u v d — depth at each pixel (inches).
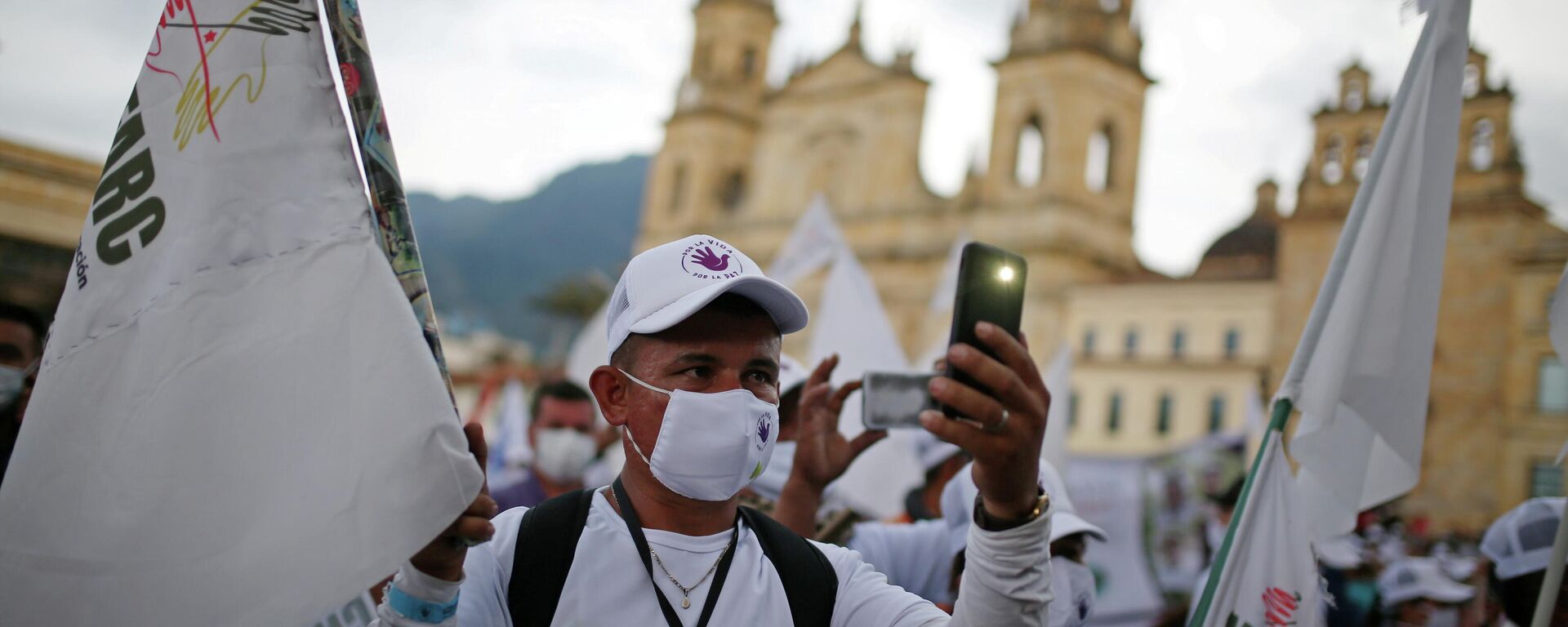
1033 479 75.0
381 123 79.1
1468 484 1177.4
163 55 83.5
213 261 78.0
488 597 83.3
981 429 72.1
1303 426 117.8
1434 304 112.6
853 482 208.8
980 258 75.5
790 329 91.8
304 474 74.0
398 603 76.6
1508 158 1203.9
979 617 77.2
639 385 87.4
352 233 76.9
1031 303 1530.5
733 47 1936.5
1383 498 119.9
